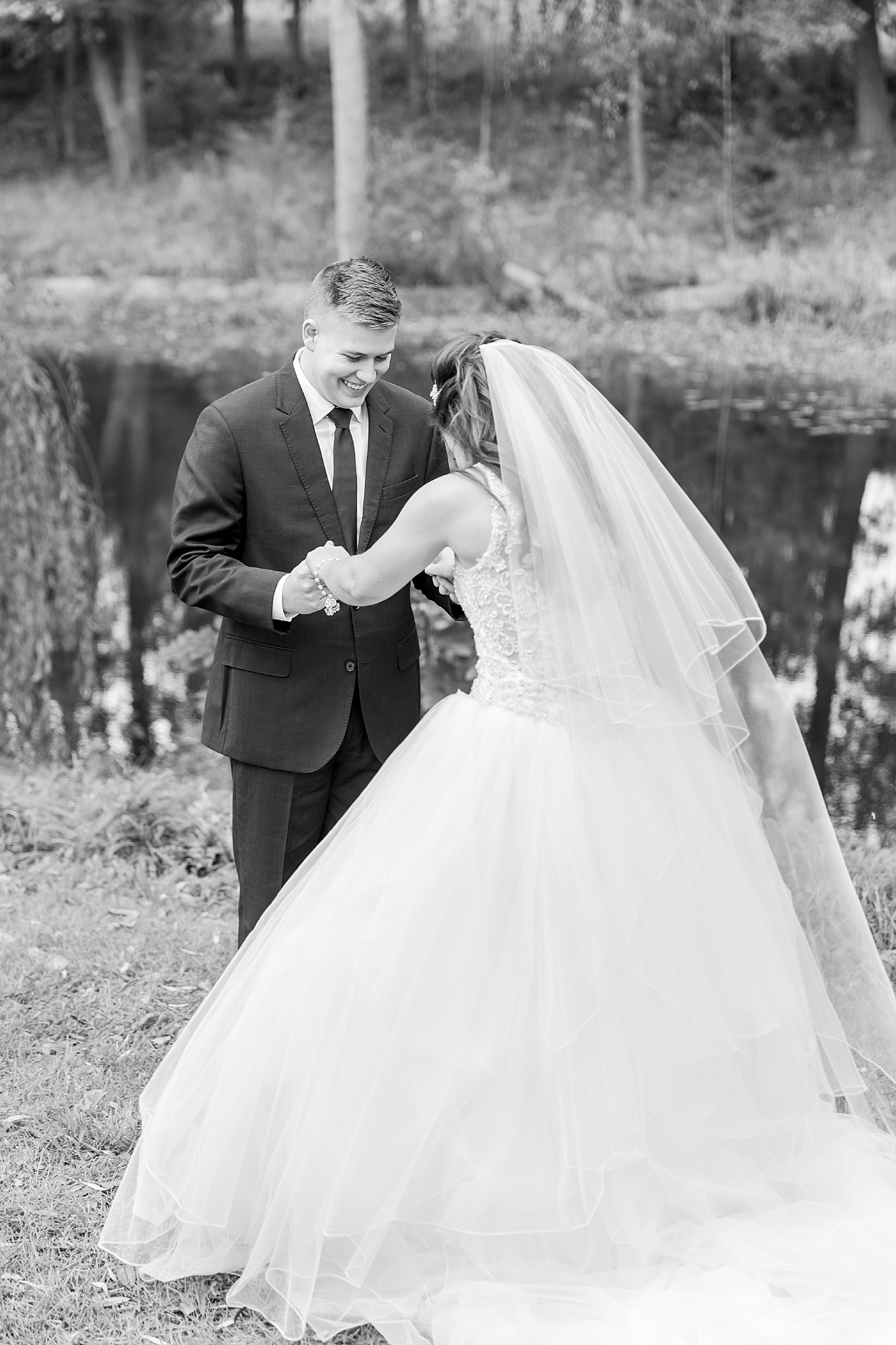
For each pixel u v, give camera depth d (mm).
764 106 23141
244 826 3092
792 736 2840
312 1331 2357
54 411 7277
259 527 2953
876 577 8867
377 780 2738
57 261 22016
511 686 2588
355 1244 2404
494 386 2535
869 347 16828
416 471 3072
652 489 2607
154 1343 2309
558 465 2506
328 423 2947
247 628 2986
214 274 21375
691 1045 2436
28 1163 2803
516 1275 2387
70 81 28266
